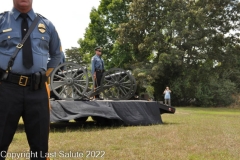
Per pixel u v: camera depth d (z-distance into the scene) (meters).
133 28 36.78
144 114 10.87
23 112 3.52
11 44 3.45
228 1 36.53
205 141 7.46
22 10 3.52
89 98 9.74
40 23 3.60
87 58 40.25
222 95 36.03
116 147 6.45
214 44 36.44
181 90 36.34
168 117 15.12
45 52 3.60
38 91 3.52
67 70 9.50
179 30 35.09
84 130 9.32
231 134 8.72
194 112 21.08
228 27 36.81
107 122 10.89
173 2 35.41
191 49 35.75
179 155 5.85
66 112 9.08
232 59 36.38
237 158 5.79
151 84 37.41
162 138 7.73
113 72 10.92
